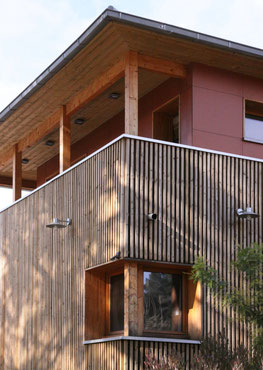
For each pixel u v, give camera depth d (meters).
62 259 14.19
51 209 14.95
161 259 12.12
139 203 12.12
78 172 13.93
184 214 12.55
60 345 13.80
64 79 14.20
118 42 12.55
